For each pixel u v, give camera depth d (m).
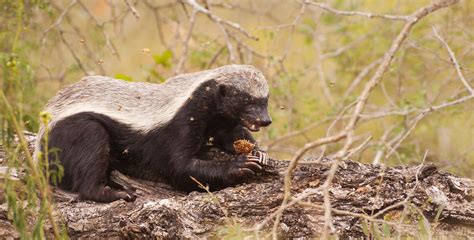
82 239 9.99
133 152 11.48
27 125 13.57
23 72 9.41
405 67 17.67
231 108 11.53
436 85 16.33
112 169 11.59
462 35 16.23
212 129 11.77
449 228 10.02
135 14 14.09
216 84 11.51
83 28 18.23
